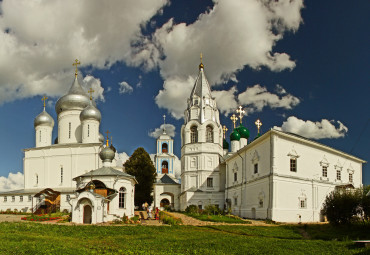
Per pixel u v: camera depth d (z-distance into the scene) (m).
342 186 56.09
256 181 54.47
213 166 73.75
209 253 20.83
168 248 22.27
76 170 67.69
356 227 35.59
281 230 36.25
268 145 51.25
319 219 52.84
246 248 22.92
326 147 56.56
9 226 30.23
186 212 59.16
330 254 21.64
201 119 75.31
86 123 71.00
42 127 74.94
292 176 50.97
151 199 72.31
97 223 38.53
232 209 64.81
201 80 78.62
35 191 67.06
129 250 20.34
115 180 46.03
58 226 32.22
